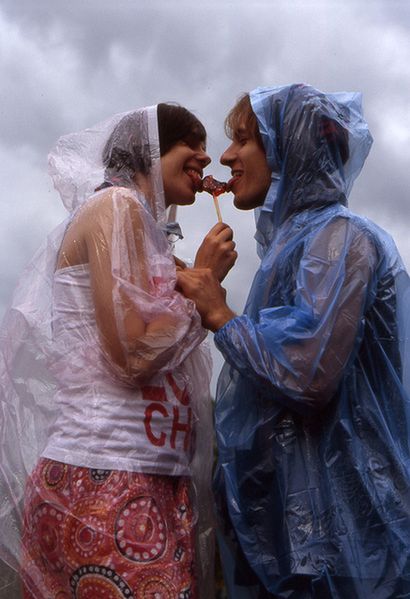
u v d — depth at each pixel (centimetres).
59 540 209
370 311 229
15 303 236
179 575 211
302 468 221
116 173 245
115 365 215
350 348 219
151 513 211
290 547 215
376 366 229
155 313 220
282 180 247
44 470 216
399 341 232
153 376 219
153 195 243
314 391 217
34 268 239
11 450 228
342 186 245
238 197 257
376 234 233
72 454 212
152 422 218
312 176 243
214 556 242
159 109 256
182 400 227
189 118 258
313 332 219
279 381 219
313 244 229
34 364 229
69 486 211
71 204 246
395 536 213
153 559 207
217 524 238
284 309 227
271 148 248
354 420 222
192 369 241
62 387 221
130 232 224
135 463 213
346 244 227
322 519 216
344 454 218
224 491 236
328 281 223
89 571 205
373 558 211
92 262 221
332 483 217
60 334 224
